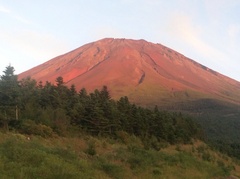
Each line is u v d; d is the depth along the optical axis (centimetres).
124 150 3303
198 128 8538
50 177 1566
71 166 1847
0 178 1362
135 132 5688
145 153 3234
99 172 2011
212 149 7206
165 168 2786
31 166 1653
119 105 5778
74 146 3412
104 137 4697
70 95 5447
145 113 6188
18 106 4112
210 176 3169
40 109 4162
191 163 3419
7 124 3262
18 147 1944
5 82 4256
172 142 6341
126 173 2239
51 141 3241
